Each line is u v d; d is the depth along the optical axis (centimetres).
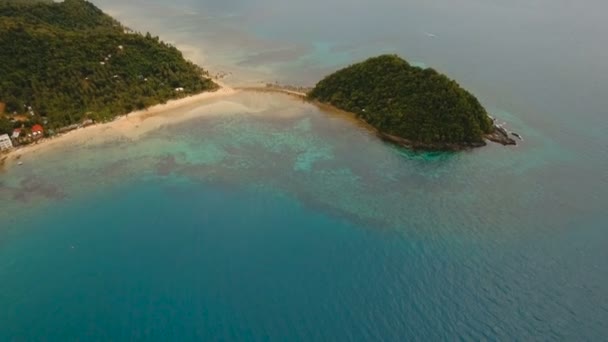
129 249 8938
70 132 12538
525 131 12988
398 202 10156
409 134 12250
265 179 10875
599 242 8969
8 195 10300
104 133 12631
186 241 9119
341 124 13250
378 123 12850
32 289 8156
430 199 10244
